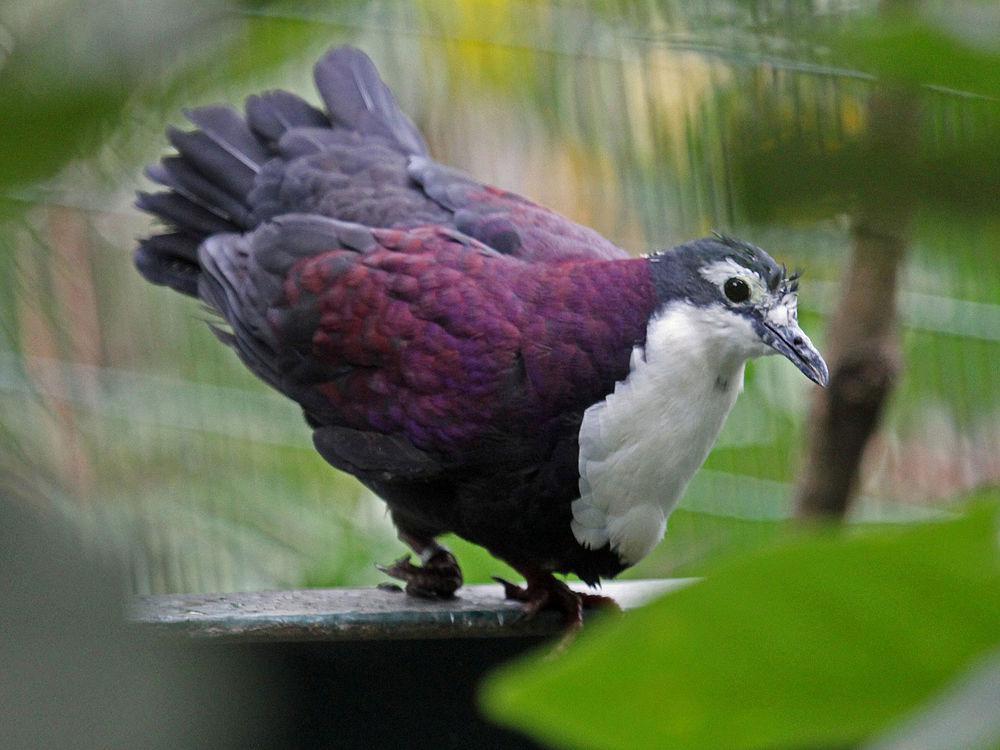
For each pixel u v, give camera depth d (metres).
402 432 8.08
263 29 1.68
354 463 8.22
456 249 8.21
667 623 1.31
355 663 6.59
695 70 4.86
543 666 1.32
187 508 12.58
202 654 6.28
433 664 6.79
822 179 1.45
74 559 1.46
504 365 7.76
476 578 12.10
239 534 12.63
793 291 7.79
